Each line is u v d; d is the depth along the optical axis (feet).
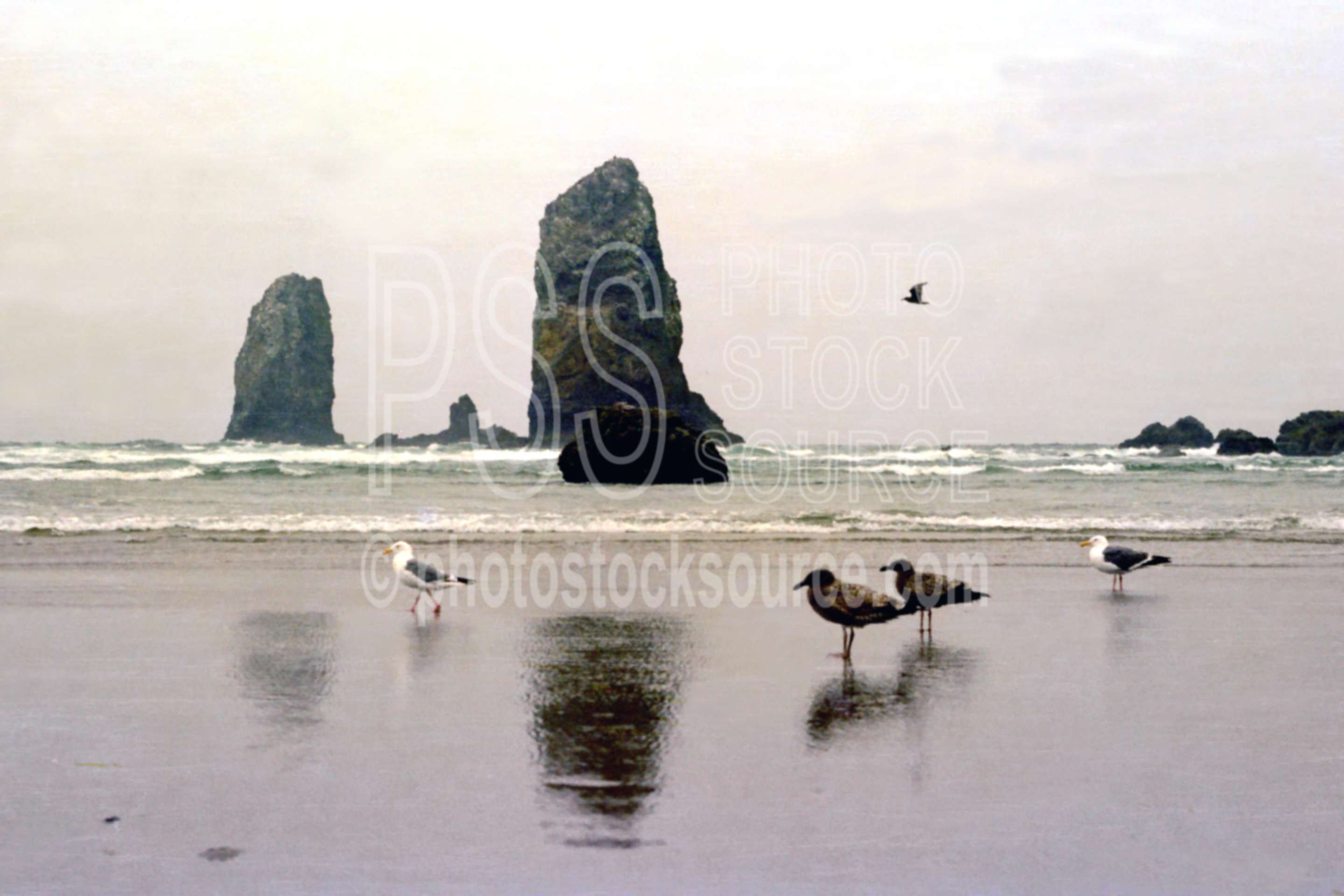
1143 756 21.21
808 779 19.56
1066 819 17.74
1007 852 16.31
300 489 96.63
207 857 15.93
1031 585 46.26
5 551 53.21
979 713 24.52
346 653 30.81
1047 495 97.50
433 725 22.97
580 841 16.55
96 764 20.25
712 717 23.86
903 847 16.44
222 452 179.73
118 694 25.58
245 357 369.09
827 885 15.07
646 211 325.21
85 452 153.28
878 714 24.34
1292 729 23.27
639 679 27.71
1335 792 19.16
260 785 19.03
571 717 23.73
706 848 16.31
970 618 38.32
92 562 49.75
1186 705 25.39
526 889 14.88
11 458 133.08
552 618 37.37
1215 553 56.65
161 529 62.95
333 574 46.98
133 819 17.43
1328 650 32.40
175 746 21.34
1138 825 17.48
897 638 34.32
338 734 22.30
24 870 15.43
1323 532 66.90
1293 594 43.93
